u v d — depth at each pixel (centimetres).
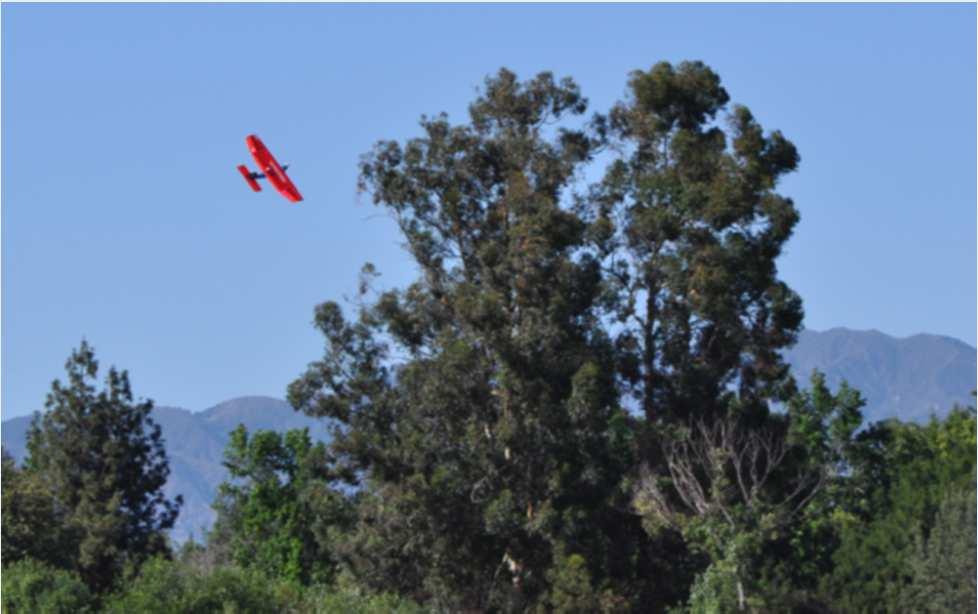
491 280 6569
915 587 5688
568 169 6775
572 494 6247
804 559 6231
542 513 6119
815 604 5931
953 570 5575
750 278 6750
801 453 6675
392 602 5972
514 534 6312
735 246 6662
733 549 5659
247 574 5616
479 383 6462
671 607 6281
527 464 6353
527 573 6366
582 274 6450
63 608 5422
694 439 6688
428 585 6375
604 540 6194
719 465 6066
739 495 6469
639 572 6384
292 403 6794
